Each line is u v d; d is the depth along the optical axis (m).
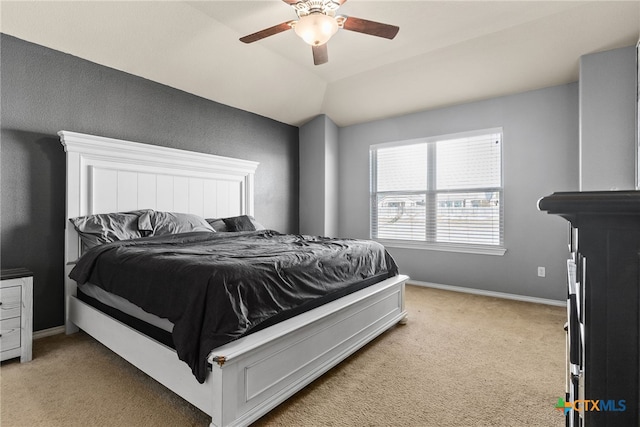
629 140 2.79
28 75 2.58
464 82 3.68
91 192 2.79
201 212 3.66
